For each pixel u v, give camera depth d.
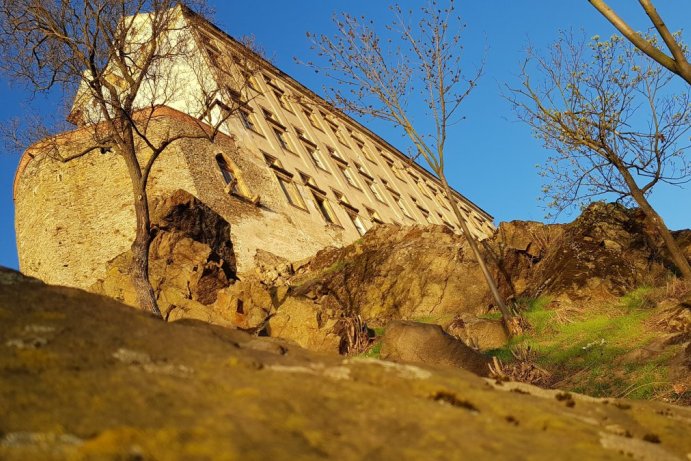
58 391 3.18
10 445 2.62
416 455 3.10
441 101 18.48
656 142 16.72
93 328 4.11
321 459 2.89
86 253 24.28
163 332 4.39
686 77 9.34
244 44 20.84
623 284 17.81
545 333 16.05
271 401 3.45
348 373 4.39
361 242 24.12
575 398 5.09
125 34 17.00
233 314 18.25
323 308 17.81
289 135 34.97
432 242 21.69
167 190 24.78
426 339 12.41
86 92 17.84
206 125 28.52
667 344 13.04
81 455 2.62
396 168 47.47
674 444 4.32
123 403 3.16
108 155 26.02
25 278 4.76
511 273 19.98
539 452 3.33
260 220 26.86
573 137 16.91
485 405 4.12
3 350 3.51
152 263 19.81
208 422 3.04
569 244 19.56
